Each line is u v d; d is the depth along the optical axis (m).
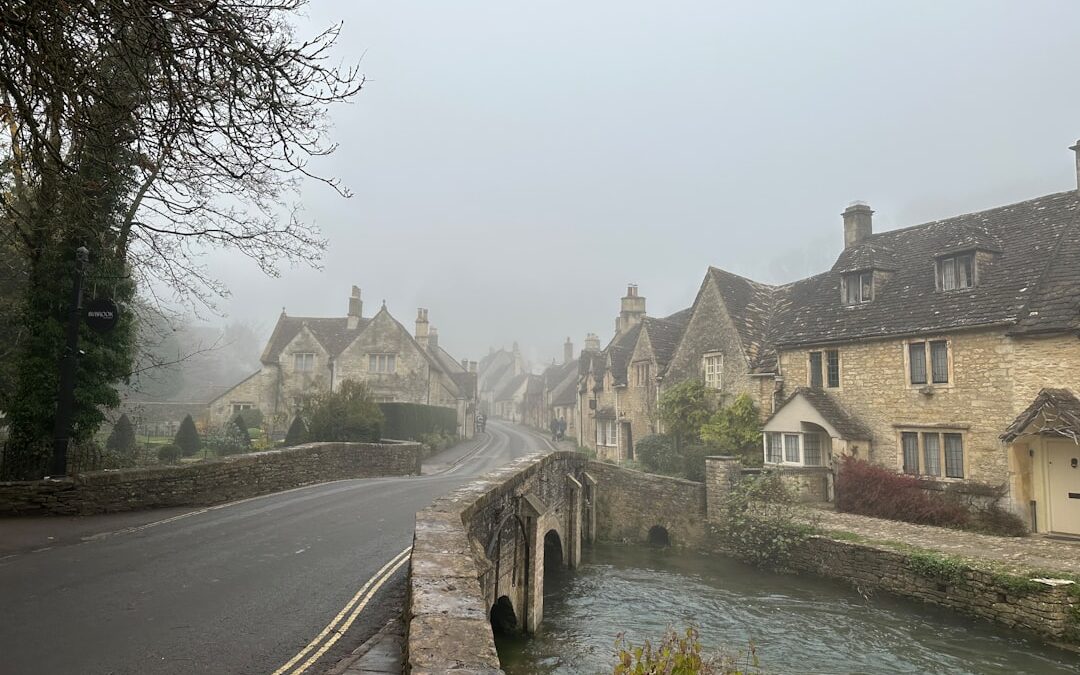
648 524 21.53
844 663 11.16
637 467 27.17
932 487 17.98
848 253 25.70
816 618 13.46
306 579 8.28
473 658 3.40
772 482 19.30
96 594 7.27
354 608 7.14
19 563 8.43
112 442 25.23
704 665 4.88
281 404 42.78
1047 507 15.98
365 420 26.72
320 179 7.20
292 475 18.17
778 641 12.23
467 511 8.55
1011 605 12.15
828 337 21.55
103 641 5.88
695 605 14.66
